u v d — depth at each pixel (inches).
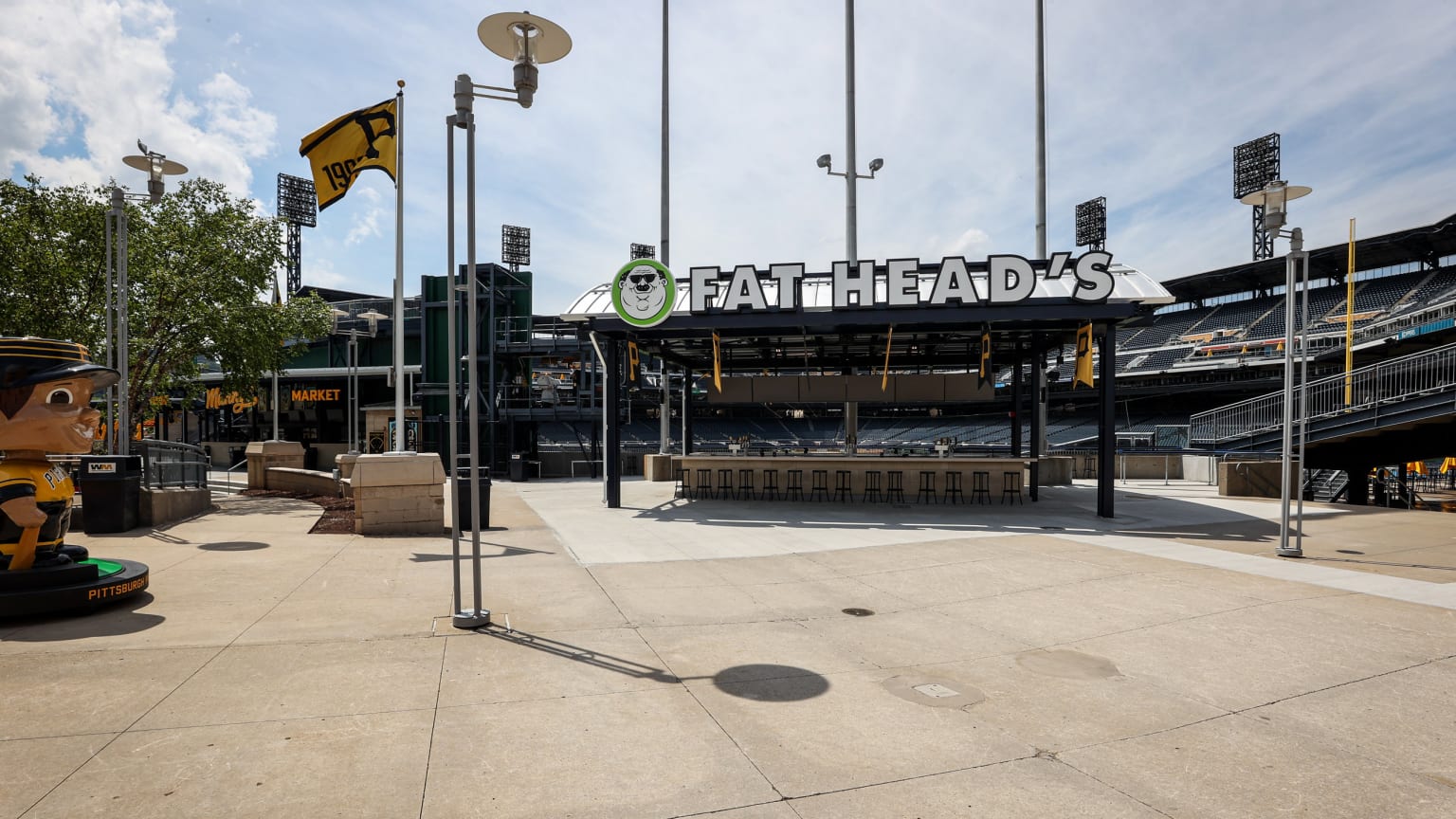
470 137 263.6
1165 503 729.0
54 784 143.3
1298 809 141.6
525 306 1273.4
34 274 700.0
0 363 268.1
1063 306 592.1
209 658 222.2
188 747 161.2
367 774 150.8
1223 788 149.9
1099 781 152.6
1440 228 2011.6
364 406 1355.8
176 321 764.6
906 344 891.4
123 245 536.7
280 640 241.8
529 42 268.8
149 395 840.9
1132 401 2551.7
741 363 1023.6
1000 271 590.6
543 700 194.1
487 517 534.3
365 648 234.1
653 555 423.2
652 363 1288.1
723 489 788.0
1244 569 386.0
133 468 480.4
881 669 223.8
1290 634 263.4
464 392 1233.4
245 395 864.9
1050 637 260.1
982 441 2605.8
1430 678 217.3
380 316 1433.3
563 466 1256.2
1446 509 767.7
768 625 273.7
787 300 644.1
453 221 264.7
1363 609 301.1
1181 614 291.9
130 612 275.4
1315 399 810.2
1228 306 2733.8
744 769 156.6
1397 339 1047.0
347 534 482.9
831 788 148.6
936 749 167.6
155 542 435.8
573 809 138.6
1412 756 165.3
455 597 262.2
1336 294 2416.3
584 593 320.5
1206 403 2349.9
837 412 3112.7
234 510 607.2
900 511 660.1
